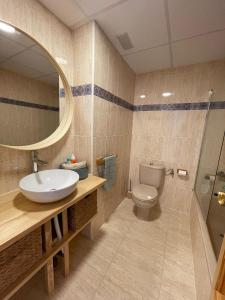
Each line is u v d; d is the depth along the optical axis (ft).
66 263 4.07
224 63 6.02
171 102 7.13
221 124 5.11
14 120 3.51
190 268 4.49
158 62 6.53
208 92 6.38
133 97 7.89
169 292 3.82
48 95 4.24
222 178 4.58
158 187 7.25
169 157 7.45
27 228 2.44
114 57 5.63
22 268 2.82
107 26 4.57
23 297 3.59
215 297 2.49
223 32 4.56
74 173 4.08
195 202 6.31
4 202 3.18
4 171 3.44
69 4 3.79
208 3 3.59
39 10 3.73
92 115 4.75
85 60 4.62
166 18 4.14
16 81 3.46
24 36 3.43
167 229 6.16
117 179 7.20
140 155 8.18
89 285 3.91
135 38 5.07
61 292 3.73
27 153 3.87
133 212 7.22
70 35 4.71
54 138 4.45
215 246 3.64
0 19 2.99
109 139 5.99
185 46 5.36
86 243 5.28
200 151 6.70
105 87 5.26
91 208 4.61
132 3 3.69
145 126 7.87
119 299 3.63
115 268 4.39
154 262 4.64
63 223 3.84
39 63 3.87
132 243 5.36
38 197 2.88
